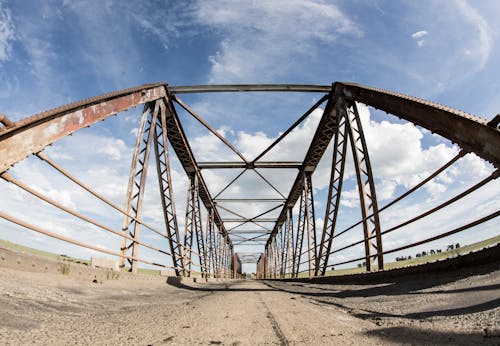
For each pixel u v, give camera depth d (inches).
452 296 147.8
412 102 299.1
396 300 178.5
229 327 118.1
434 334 88.4
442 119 248.8
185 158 871.1
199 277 809.5
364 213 407.8
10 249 186.2
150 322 129.3
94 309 164.9
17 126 203.0
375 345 83.0
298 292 356.2
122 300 220.8
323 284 534.3
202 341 95.1
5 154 194.4
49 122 244.4
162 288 410.3
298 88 627.2
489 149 192.2
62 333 101.4
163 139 574.2
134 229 404.8
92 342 91.6
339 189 562.6
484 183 190.9
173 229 600.4
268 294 324.8
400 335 92.1
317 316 143.6
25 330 100.8
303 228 1009.5
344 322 125.1
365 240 382.0
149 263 421.1
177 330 112.3
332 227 576.4
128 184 416.8
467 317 105.7
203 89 627.8
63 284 214.2
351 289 317.4
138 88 445.1
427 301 151.8
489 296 126.2
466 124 216.5
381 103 387.2
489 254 190.5
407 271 281.1
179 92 624.7
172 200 594.2
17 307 129.5
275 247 2122.3
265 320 133.6
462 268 213.8
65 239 225.9
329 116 663.1
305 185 989.8
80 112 297.7
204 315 151.9
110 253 316.8
